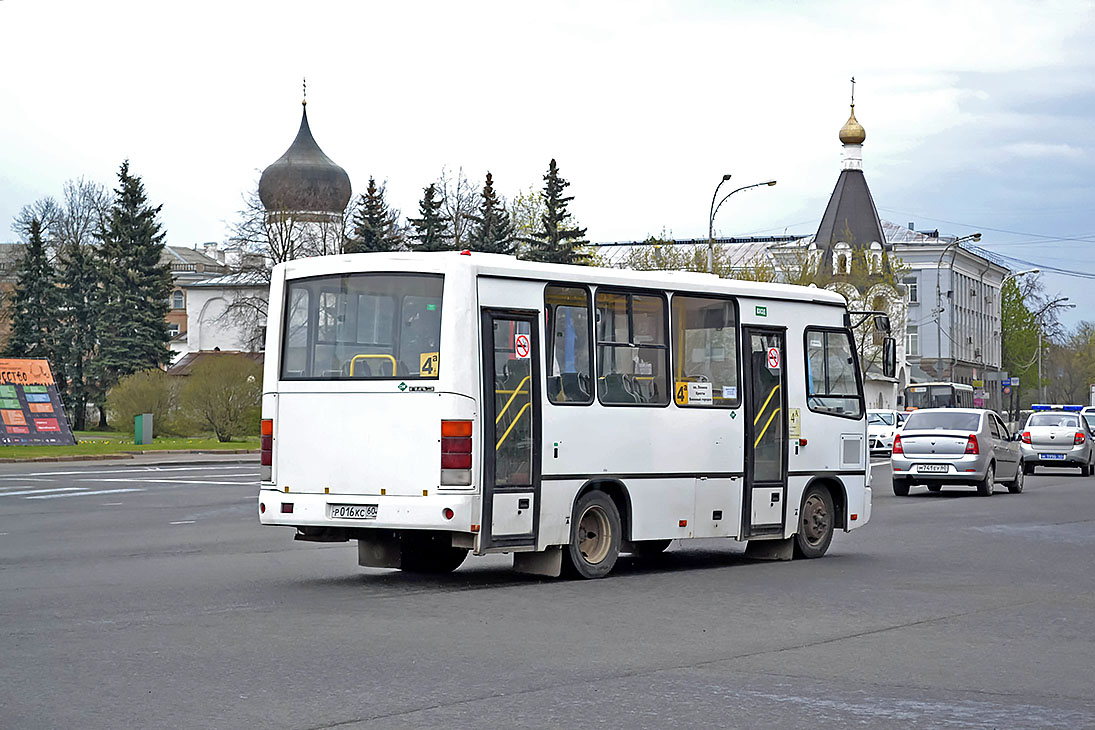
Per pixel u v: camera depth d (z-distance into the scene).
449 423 12.83
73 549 16.95
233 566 15.05
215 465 42.28
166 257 136.00
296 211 74.56
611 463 14.25
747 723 7.21
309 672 8.46
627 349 14.56
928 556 16.77
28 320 82.44
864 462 17.53
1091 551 17.38
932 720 7.36
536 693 7.89
